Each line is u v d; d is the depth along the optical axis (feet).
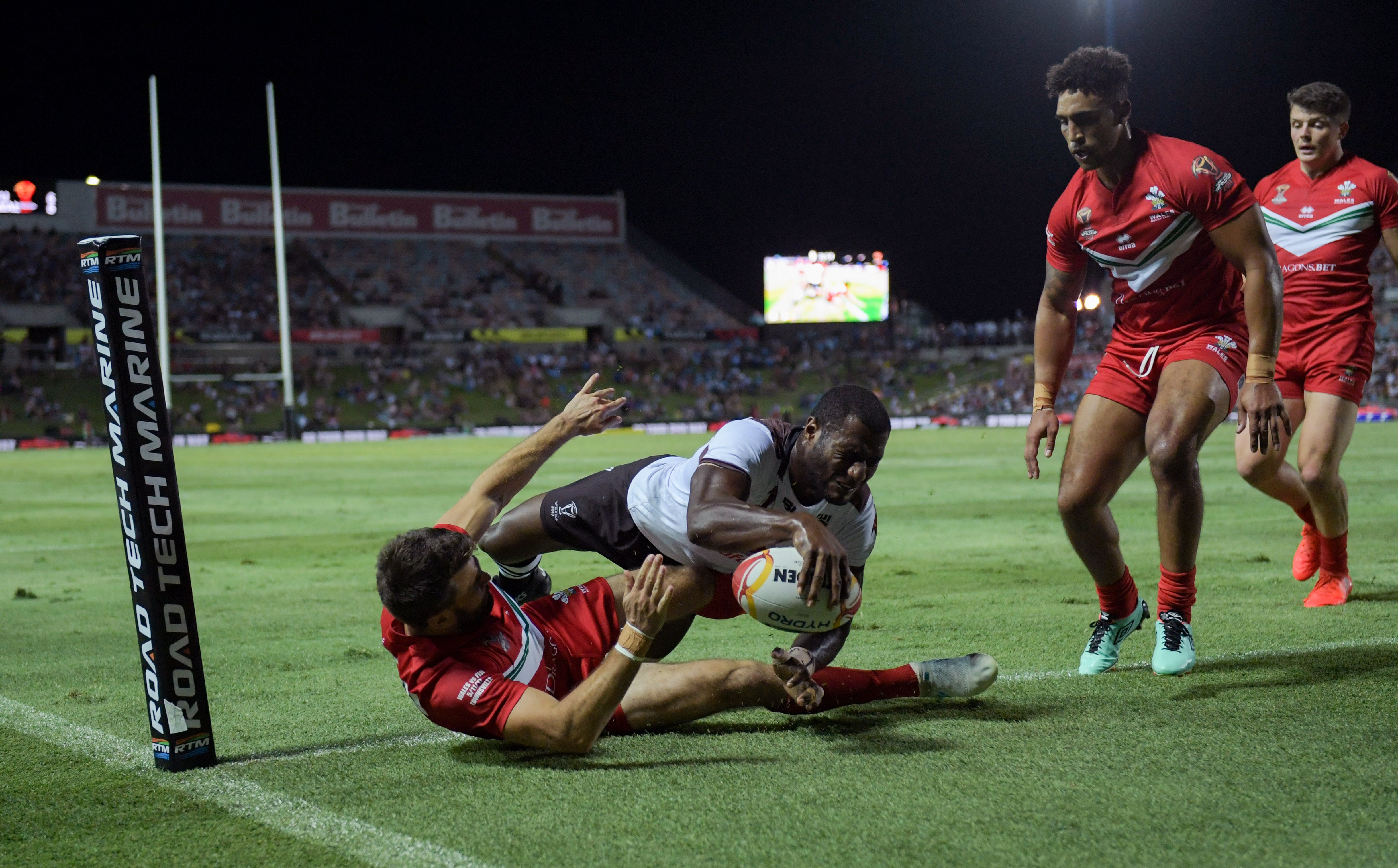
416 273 153.28
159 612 9.28
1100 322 143.23
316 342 136.77
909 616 17.03
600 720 9.11
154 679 9.42
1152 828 7.66
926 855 7.25
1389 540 24.91
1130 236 12.57
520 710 9.24
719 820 8.00
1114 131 12.37
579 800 8.50
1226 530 27.73
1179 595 12.49
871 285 150.61
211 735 9.67
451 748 10.09
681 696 10.32
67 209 138.72
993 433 107.14
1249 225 11.93
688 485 10.89
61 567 26.03
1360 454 55.88
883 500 39.75
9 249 131.95
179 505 9.36
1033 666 13.20
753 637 15.80
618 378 145.48
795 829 7.76
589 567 24.61
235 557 27.20
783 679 9.50
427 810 8.38
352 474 58.95
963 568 22.82
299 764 9.66
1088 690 11.84
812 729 10.46
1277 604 17.07
